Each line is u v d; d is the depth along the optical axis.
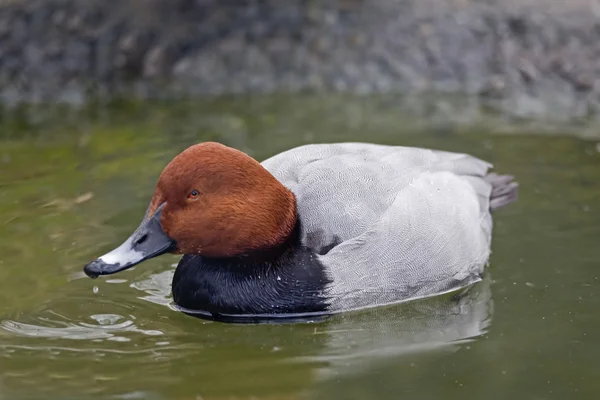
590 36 15.70
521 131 13.58
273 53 15.90
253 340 8.59
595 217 10.91
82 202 11.24
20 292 9.27
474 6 16.33
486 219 10.23
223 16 16.08
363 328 8.88
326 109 14.66
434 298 9.45
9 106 15.19
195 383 7.70
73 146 13.20
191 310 9.15
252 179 8.74
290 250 9.04
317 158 9.68
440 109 14.59
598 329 8.70
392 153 9.89
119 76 15.71
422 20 16.09
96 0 15.96
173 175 8.52
